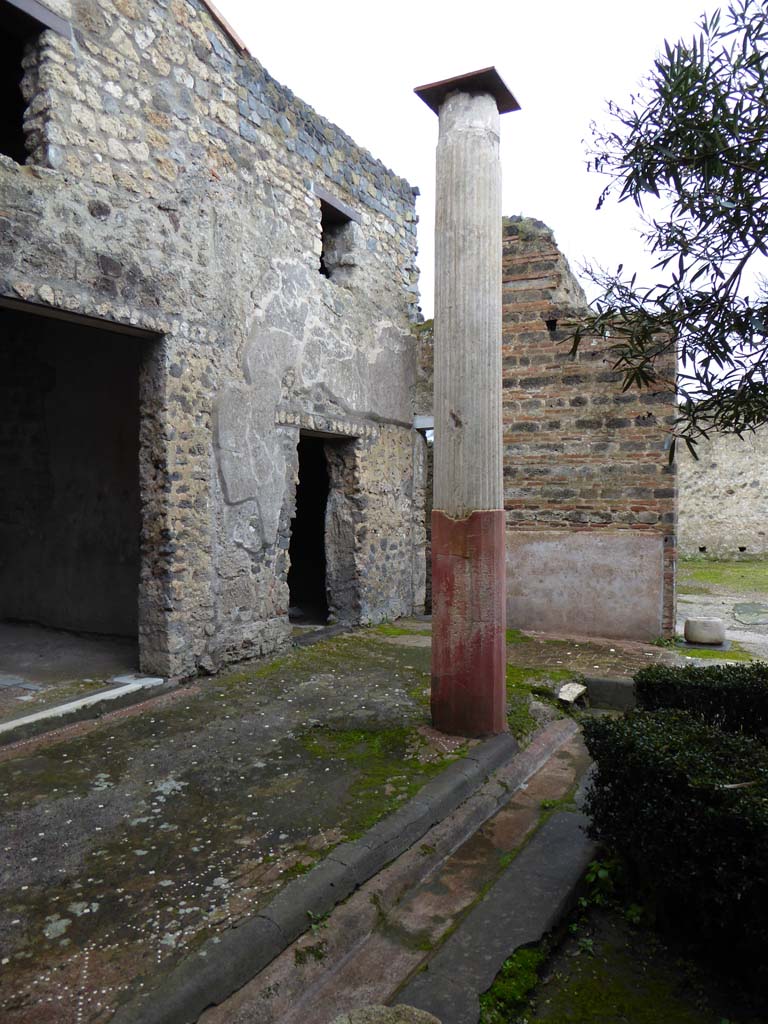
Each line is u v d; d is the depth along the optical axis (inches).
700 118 93.0
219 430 219.6
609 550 301.7
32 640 255.8
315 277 267.6
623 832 113.3
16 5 160.7
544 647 277.4
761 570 567.2
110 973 86.9
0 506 285.3
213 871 110.1
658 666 169.6
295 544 393.7
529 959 100.2
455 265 165.2
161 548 203.8
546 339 313.9
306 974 93.4
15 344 276.4
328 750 161.2
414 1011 82.4
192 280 208.7
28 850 116.9
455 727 169.9
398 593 332.8
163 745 163.5
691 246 97.6
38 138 170.2
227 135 223.6
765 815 91.2
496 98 169.9
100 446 260.8
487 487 167.0
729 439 638.5
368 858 115.4
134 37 191.2
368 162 305.7
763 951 93.0
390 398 323.0
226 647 225.1
